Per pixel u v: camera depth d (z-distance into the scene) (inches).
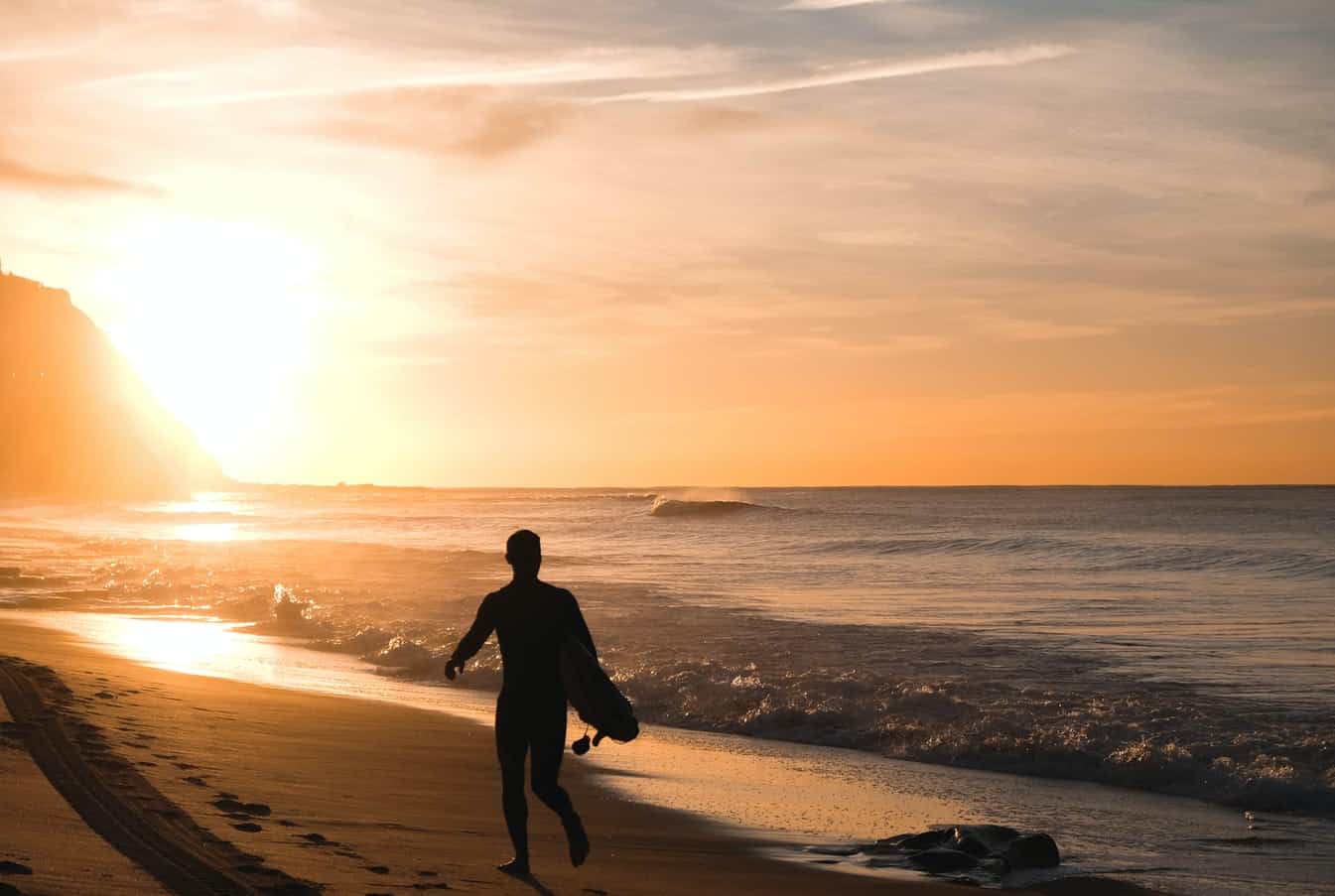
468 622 843.4
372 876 207.6
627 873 252.7
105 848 198.2
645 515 3459.6
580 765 415.8
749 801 361.1
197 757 321.4
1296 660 683.4
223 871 191.6
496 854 253.6
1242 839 329.4
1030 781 410.0
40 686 409.1
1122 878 285.4
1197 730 461.7
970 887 265.0
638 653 697.0
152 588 1108.5
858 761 440.1
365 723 452.8
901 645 740.7
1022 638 775.7
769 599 1054.4
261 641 775.7
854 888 255.1
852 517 3125.0
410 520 3282.5
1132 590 1149.1
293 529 2763.3
